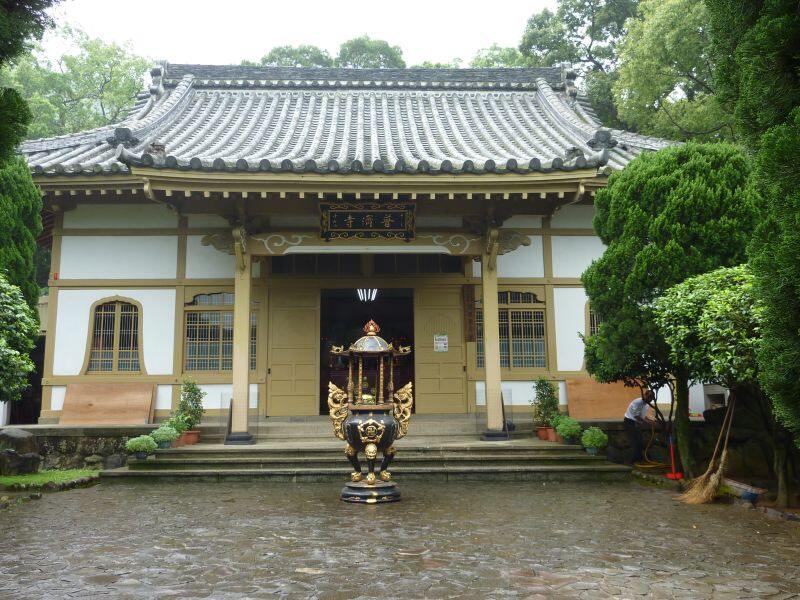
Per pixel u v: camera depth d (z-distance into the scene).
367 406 7.82
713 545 5.61
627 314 8.84
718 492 7.79
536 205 11.58
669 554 5.30
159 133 13.27
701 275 7.67
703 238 8.36
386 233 11.50
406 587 4.40
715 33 4.98
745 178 8.52
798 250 3.73
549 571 4.79
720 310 6.58
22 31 4.33
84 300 12.52
